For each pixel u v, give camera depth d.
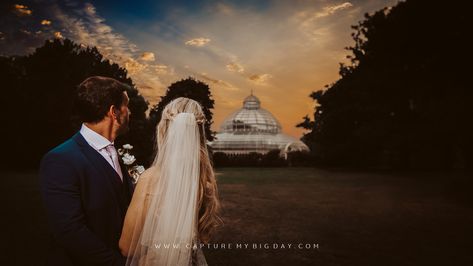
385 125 24.80
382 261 4.69
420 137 22.72
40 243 5.16
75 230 1.59
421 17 21.16
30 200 9.14
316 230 6.54
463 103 18.56
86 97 1.84
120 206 1.89
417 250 5.22
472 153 22.48
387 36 23.83
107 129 1.94
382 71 25.20
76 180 1.70
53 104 21.88
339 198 11.15
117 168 1.99
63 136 22.09
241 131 49.06
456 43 19.83
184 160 1.78
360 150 29.97
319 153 39.12
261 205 9.52
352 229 6.66
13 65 23.02
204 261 1.91
